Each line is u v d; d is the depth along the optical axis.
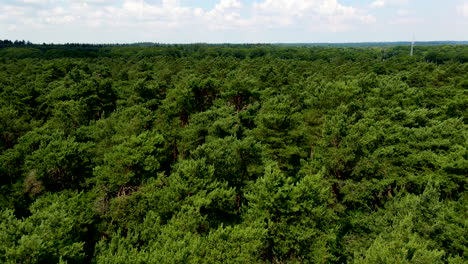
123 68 110.31
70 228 19.69
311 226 20.44
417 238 18.30
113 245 19.36
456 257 17.98
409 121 39.22
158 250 17.17
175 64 107.06
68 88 63.34
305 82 73.25
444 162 26.47
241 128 39.56
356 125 34.75
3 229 17.36
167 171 35.84
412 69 94.19
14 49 173.75
